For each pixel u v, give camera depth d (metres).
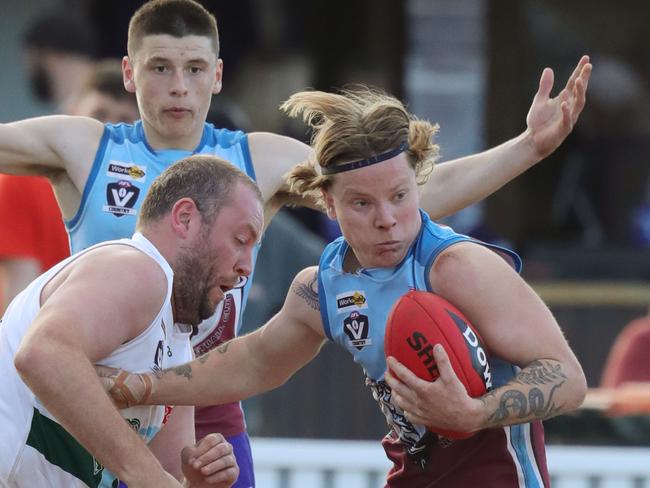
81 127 16.27
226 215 13.05
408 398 11.90
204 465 13.30
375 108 12.31
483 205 36.81
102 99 20.47
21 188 20.05
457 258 12.45
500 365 12.70
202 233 13.02
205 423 16.34
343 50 37.47
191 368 13.60
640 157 37.38
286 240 22.98
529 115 15.49
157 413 13.79
